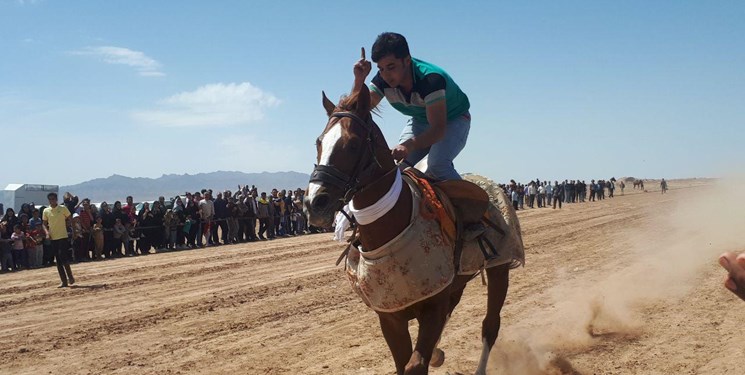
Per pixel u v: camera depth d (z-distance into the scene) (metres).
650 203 43.78
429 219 4.72
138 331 8.90
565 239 20.27
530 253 16.73
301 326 8.88
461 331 8.20
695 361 6.51
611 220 28.11
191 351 7.73
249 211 23.16
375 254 4.57
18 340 8.55
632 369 6.38
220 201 22.19
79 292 12.33
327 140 4.30
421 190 4.88
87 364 7.30
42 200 29.28
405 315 4.75
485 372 5.98
